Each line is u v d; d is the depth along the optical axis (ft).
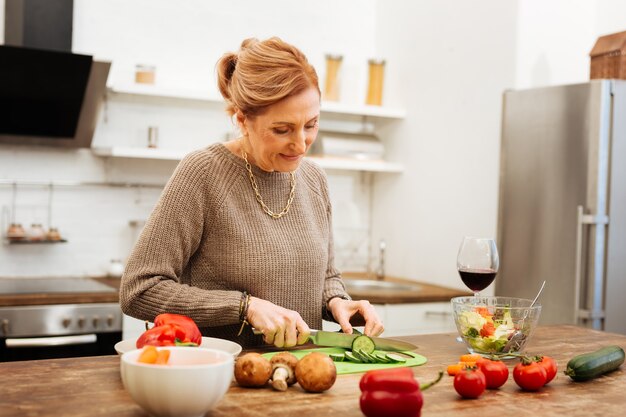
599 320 9.48
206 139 12.69
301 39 13.55
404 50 13.35
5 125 10.69
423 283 12.59
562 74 11.19
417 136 12.95
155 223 5.47
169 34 12.37
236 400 3.99
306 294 5.87
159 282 5.28
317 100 5.18
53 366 4.67
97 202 11.91
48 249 11.61
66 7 10.62
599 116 9.36
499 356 5.18
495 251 5.93
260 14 13.12
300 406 3.90
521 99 10.36
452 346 5.69
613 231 9.49
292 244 5.82
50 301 9.48
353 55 14.06
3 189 11.30
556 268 9.78
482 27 11.46
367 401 3.67
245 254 5.63
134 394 3.56
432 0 12.60
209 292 5.19
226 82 5.65
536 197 10.11
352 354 5.08
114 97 11.98
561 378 4.78
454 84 12.05
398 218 13.43
